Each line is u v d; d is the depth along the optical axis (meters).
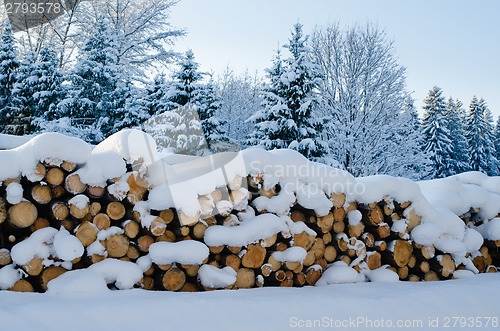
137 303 2.65
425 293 3.51
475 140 36.62
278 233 3.75
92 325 2.39
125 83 15.92
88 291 2.79
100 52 15.27
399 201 4.34
